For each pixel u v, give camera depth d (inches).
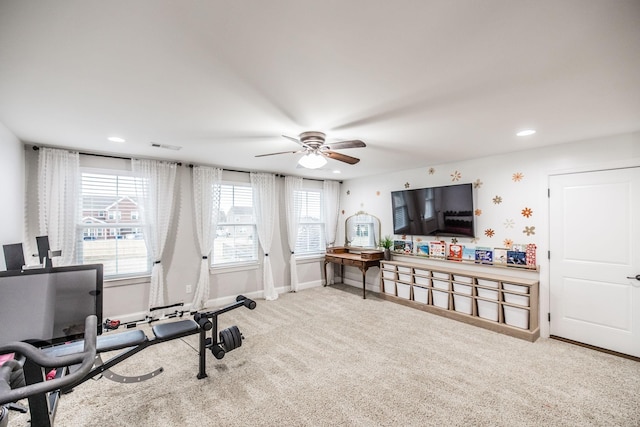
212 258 171.9
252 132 103.3
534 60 56.3
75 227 127.1
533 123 94.0
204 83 65.7
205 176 165.0
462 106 79.5
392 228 195.8
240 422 73.8
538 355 108.4
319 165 109.7
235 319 147.1
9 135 99.4
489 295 135.9
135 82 65.0
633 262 106.3
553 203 124.6
